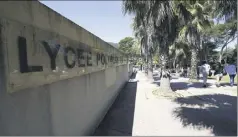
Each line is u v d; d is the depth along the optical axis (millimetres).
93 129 6035
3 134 2945
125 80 18297
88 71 5855
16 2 2850
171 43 12469
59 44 3986
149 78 21812
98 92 6953
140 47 23094
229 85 15359
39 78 3295
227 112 7559
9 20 2744
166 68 12117
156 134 5465
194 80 18594
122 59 16078
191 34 15164
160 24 10773
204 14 13836
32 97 3129
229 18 6094
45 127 3420
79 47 5156
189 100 9906
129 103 9672
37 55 3262
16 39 2859
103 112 7535
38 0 3332
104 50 8391
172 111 7836
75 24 4891
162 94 11336
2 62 2816
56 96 3826
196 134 5387
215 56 47844
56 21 3889
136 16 10477
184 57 28312
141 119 6918
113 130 5957
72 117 4555
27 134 3006
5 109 2869
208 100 9828
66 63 4301
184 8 10914
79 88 5078
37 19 3283
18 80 2863
